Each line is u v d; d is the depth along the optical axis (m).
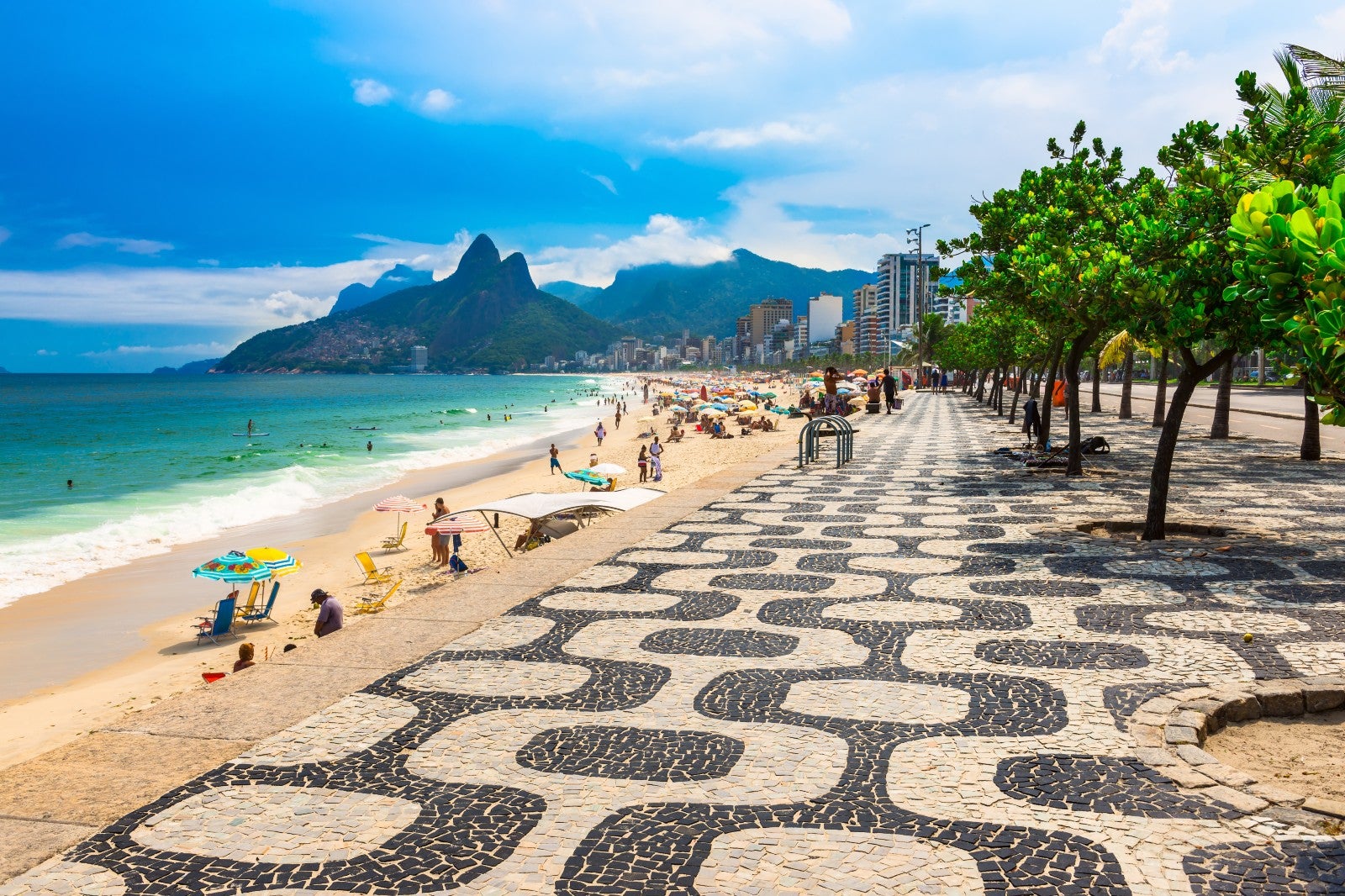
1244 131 12.57
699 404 64.31
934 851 3.49
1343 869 3.29
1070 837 3.57
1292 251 3.95
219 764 4.39
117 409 96.69
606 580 8.49
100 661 13.62
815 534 10.97
